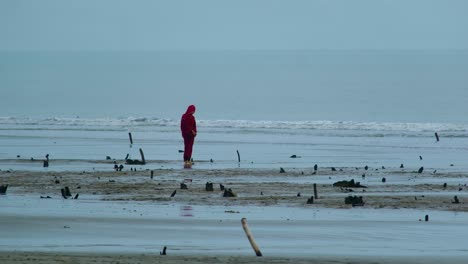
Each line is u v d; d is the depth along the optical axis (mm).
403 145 145875
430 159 123938
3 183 91875
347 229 67438
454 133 169250
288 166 113000
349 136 163625
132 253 56500
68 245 59656
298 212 75125
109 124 191125
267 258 55438
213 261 53344
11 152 129000
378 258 56406
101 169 106062
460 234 65688
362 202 79875
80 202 79125
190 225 68125
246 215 73188
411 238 64062
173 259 53719
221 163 115812
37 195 83625
